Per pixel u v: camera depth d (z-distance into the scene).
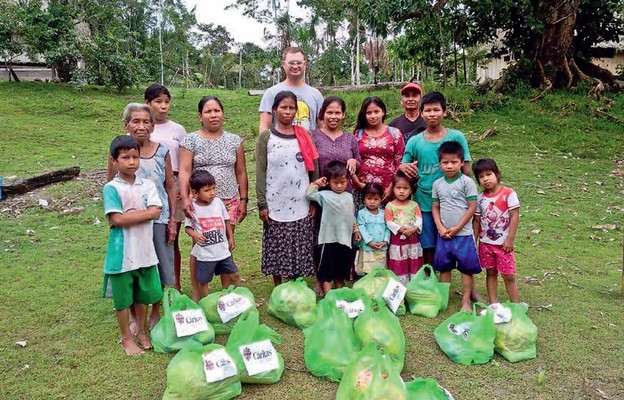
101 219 7.26
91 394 3.04
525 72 14.54
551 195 8.15
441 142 4.45
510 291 4.21
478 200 4.27
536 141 11.37
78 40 18.69
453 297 4.60
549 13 14.19
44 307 4.33
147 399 3.00
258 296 4.59
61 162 10.68
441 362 3.43
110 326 3.97
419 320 4.07
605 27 15.49
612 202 7.80
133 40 20.25
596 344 3.65
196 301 4.28
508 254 4.14
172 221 4.05
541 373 3.19
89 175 9.58
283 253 4.38
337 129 4.63
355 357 2.87
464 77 17.17
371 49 25.98
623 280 4.57
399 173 4.51
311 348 3.26
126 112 3.83
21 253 5.83
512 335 3.46
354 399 2.69
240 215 4.54
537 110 13.10
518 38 14.98
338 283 4.57
